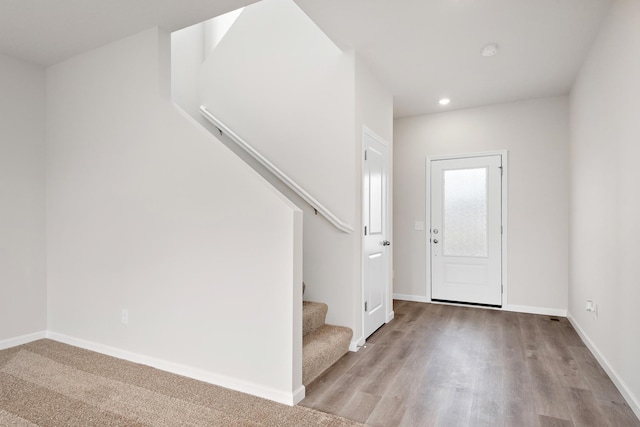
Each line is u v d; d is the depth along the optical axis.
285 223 2.23
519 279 4.42
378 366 2.75
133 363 2.77
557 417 2.07
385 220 3.87
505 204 4.48
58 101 3.28
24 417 2.01
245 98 3.68
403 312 4.35
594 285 2.99
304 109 3.33
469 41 2.99
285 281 2.23
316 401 2.23
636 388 2.11
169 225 2.67
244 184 2.38
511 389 2.40
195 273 2.55
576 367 2.75
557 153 4.25
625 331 2.28
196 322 2.54
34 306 3.26
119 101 2.91
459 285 4.76
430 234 4.91
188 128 2.59
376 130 3.63
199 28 4.21
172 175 2.66
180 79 3.96
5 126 3.09
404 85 3.90
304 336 2.87
